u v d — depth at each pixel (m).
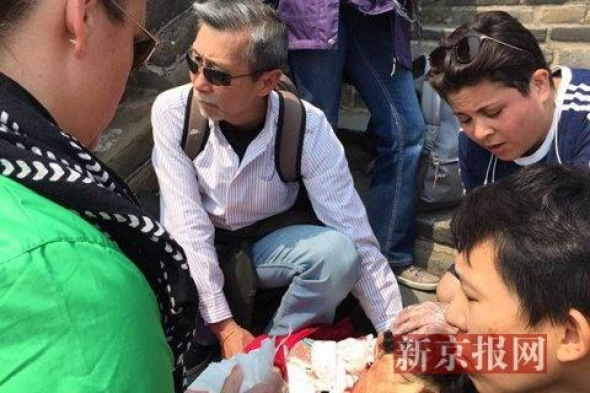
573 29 2.82
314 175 2.00
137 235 0.68
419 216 2.56
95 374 0.53
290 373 1.72
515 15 2.98
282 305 2.02
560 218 0.78
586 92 1.38
